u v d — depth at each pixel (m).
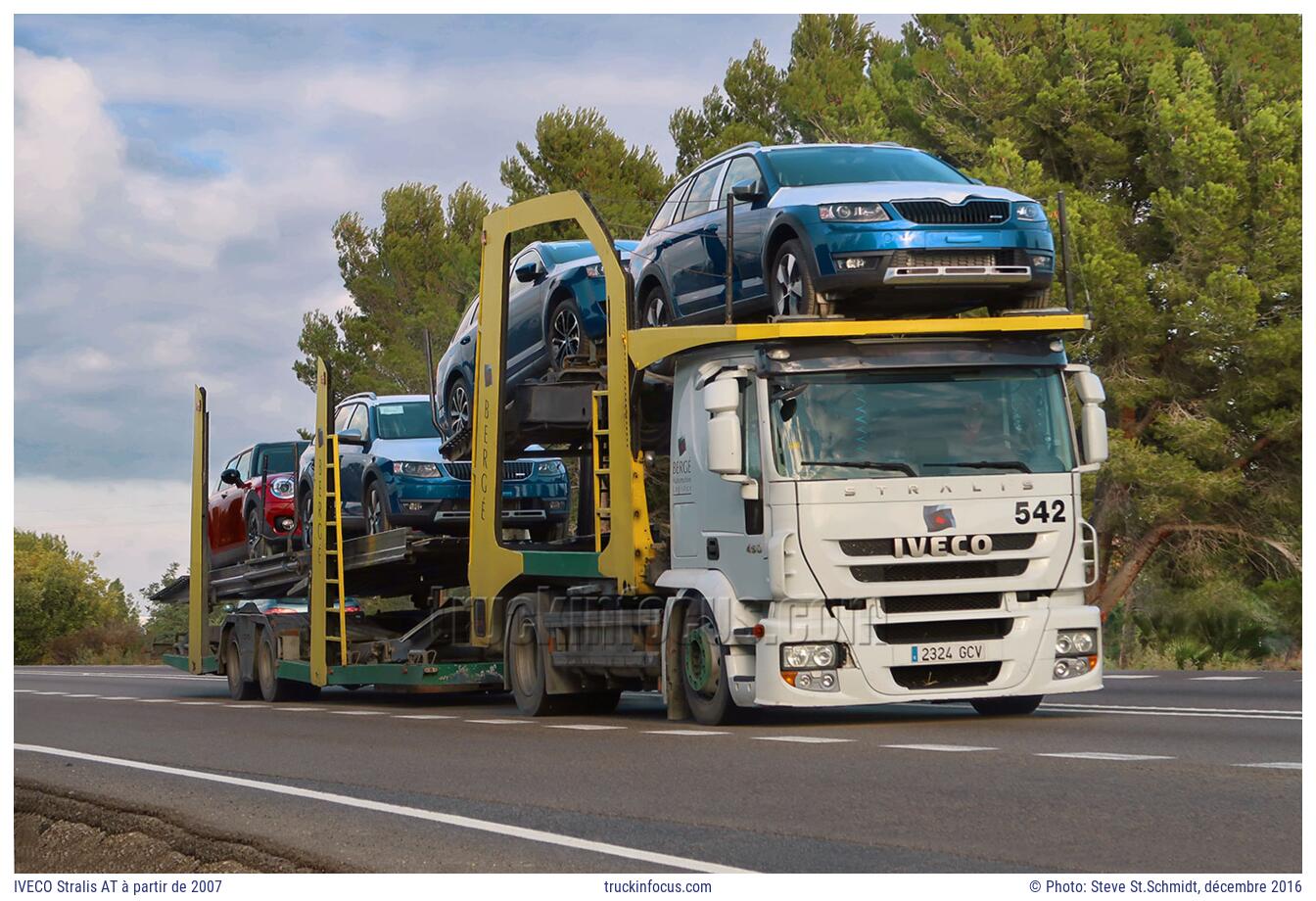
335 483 18.69
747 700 11.81
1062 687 11.69
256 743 12.67
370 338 50.12
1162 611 27.52
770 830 7.01
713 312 13.33
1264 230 29.50
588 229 14.19
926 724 12.05
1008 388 11.80
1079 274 29.89
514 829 7.37
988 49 32.12
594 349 14.61
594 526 14.45
